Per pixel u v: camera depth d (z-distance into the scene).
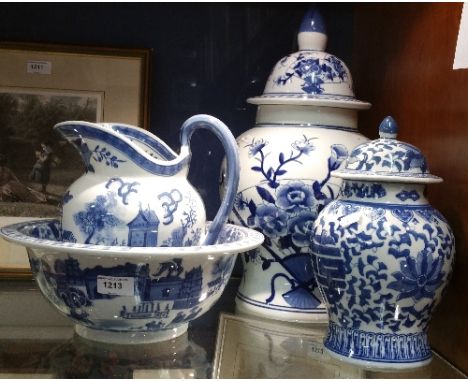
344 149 0.76
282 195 0.74
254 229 0.77
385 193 0.63
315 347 0.73
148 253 0.57
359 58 0.98
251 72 0.96
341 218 0.63
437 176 0.68
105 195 0.62
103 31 0.94
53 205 0.91
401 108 0.81
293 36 0.97
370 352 0.64
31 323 0.75
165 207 0.63
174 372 0.66
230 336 0.75
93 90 0.90
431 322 0.72
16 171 0.91
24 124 0.90
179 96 0.96
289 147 0.75
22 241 0.60
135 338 0.65
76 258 0.59
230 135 0.67
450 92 0.68
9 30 0.92
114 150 0.62
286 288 0.78
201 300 0.64
